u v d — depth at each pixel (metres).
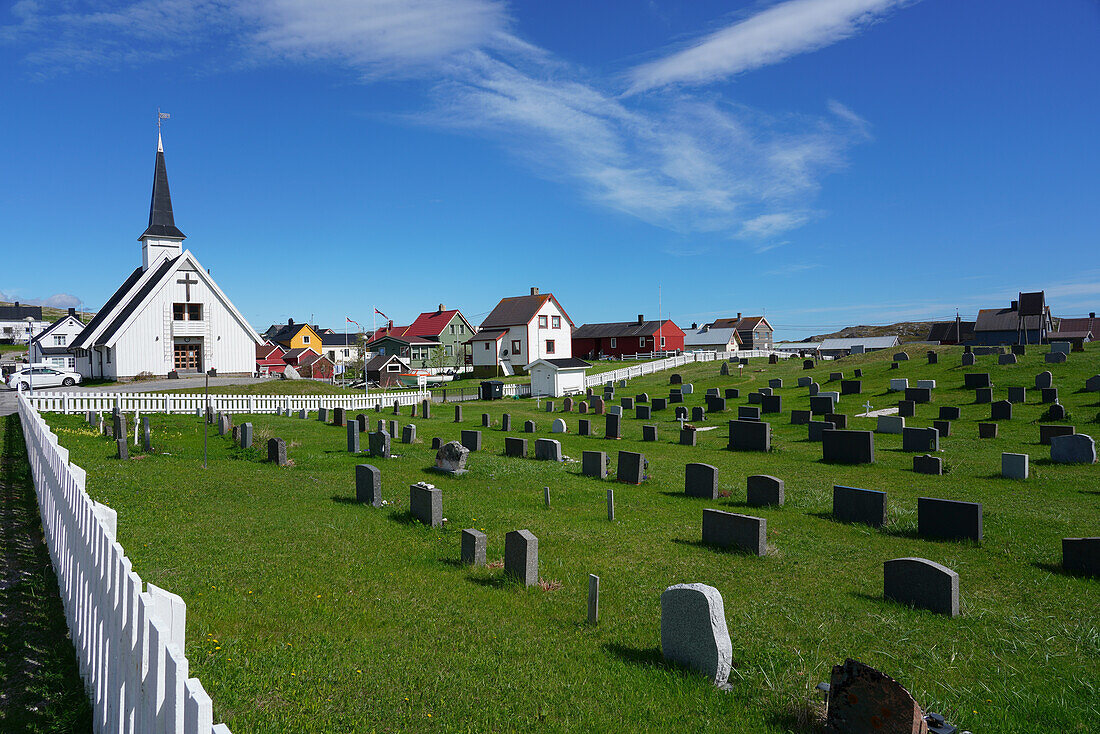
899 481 22.66
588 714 6.97
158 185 61.00
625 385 64.62
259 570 11.18
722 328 118.31
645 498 19.73
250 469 21.67
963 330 104.19
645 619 9.98
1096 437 29.44
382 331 117.25
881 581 12.21
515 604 10.45
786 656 8.63
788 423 37.66
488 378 81.00
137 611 4.99
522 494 19.66
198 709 3.92
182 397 39.50
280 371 91.38
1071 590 11.71
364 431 31.86
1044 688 7.91
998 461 25.45
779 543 14.89
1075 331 102.81
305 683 7.29
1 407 40.59
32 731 6.23
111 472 18.73
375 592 10.58
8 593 9.59
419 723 6.65
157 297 52.34
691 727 6.84
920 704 7.40
